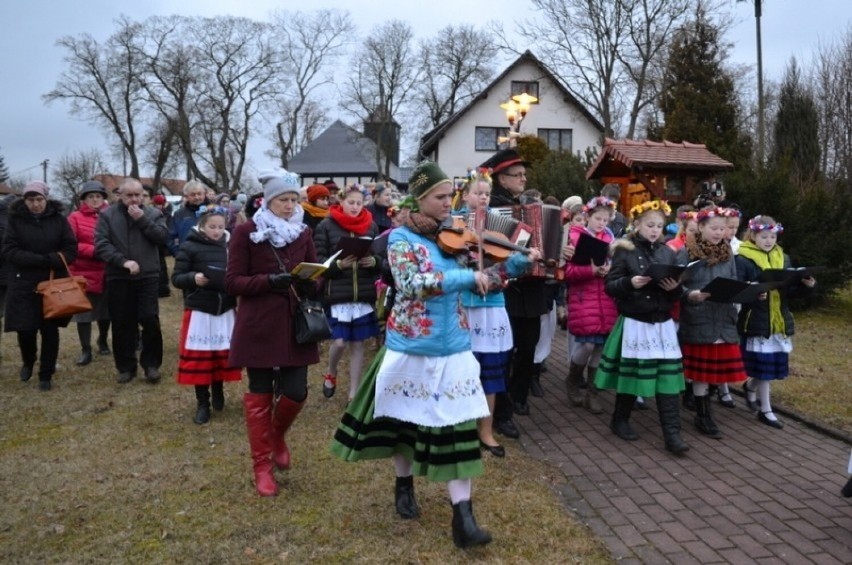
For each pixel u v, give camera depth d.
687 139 21.72
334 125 50.59
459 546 3.56
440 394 3.44
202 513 3.98
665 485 4.57
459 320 3.55
